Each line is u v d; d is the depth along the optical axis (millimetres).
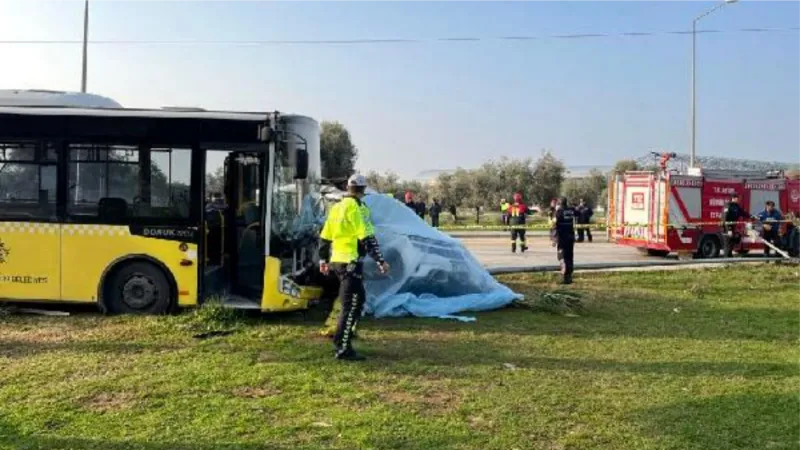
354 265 7910
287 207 10250
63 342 8484
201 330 9203
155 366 7469
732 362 8258
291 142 10320
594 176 62375
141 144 10062
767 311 12172
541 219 51812
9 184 10109
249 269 10320
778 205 25219
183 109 10312
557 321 10766
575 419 6070
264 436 5484
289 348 8391
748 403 6605
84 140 10062
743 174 25000
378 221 11422
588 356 8453
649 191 23906
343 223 7961
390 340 9047
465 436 5578
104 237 10047
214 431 5570
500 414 6152
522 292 13477
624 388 7059
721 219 23969
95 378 6969
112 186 10078
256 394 6590
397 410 6184
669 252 23703
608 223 26094
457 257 11461
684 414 6246
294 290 10031
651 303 12859
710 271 17734
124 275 10148
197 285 10078
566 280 15352
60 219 10047
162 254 10047
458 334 9531
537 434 5684
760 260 20141
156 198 10055
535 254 23719
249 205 10273
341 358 7863
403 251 11055
